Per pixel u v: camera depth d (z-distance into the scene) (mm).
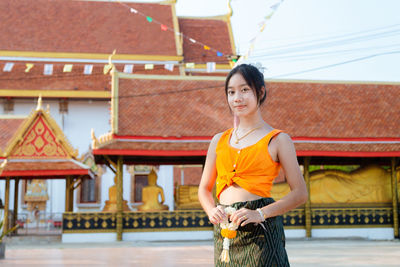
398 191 19906
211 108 19500
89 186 30625
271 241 2664
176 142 18047
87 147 30844
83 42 33625
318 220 18531
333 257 11016
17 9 35188
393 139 19078
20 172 18109
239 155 2768
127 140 17672
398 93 21000
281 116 19484
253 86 2861
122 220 17641
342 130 19219
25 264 9703
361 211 18812
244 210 2613
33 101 30734
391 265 9391
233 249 2686
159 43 34469
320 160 21469
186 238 17766
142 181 30906
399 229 18766
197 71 34375
